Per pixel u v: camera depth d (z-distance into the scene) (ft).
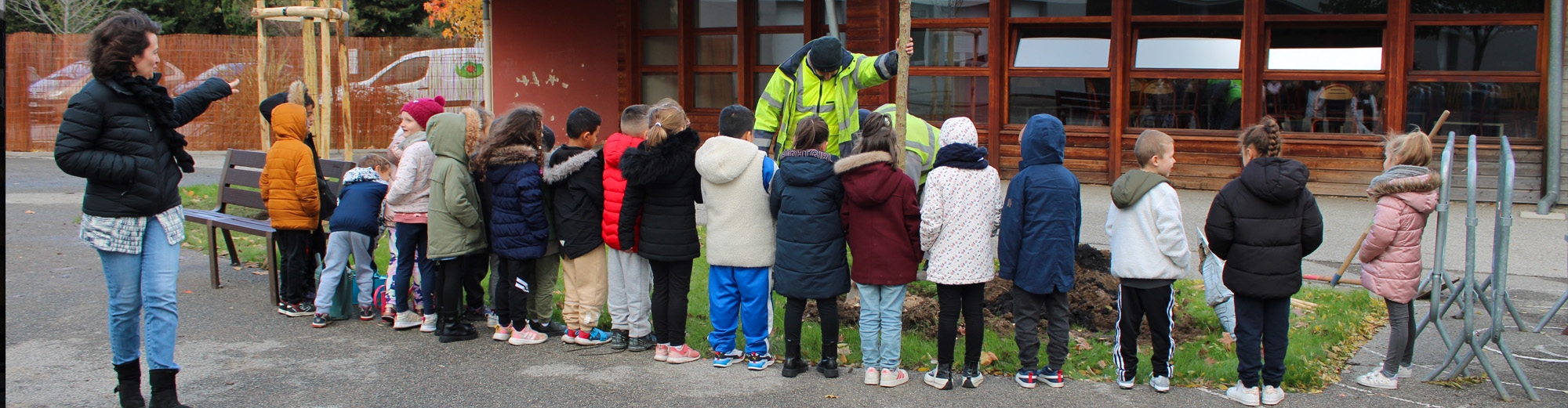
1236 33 33.99
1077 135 35.83
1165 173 13.89
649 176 14.47
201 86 13.26
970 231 13.73
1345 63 33.04
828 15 29.76
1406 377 14.70
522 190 15.88
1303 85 33.55
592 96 44.93
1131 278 13.69
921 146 19.58
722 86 42.14
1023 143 14.01
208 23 85.05
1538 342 16.67
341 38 34.45
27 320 17.97
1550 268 22.70
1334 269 22.61
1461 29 31.86
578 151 15.92
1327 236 26.58
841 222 14.34
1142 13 34.73
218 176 41.73
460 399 13.87
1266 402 13.43
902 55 17.79
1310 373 14.46
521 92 45.68
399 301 17.34
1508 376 14.79
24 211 31.22
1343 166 33.12
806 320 17.99
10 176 41.11
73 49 51.80
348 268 18.49
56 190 36.86
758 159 14.74
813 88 19.01
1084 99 35.76
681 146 14.71
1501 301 13.97
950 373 14.16
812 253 14.11
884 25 36.88
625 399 13.88
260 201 22.50
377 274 18.53
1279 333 13.28
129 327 12.44
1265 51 33.91
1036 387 14.25
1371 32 32.60
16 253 24.29
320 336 17.19
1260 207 12.93
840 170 13.75
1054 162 13.83
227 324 17.93
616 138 15.69
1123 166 35.45
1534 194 31.53
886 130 13.92
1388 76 32.32
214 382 14.58
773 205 14.47
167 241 12.51
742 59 41.14
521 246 16.01
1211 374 14.58
